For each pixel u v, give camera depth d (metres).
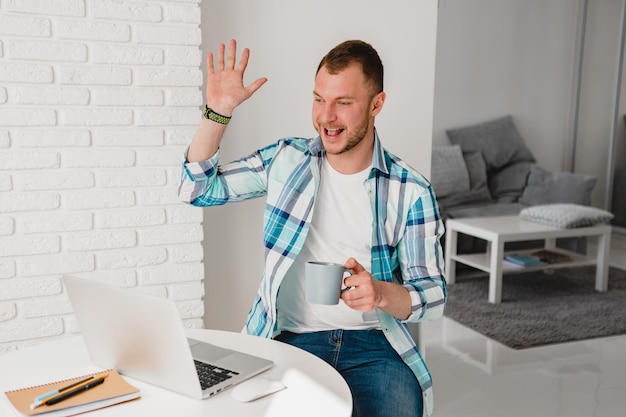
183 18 2.24
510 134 6.05
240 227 2.60
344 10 2.62
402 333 1.84
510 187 5.88
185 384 1.30
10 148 2.09
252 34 2.51
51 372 1.43
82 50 2.13
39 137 2.12
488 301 4.30
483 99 6.15
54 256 2.18
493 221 4.72
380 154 1.86
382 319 1.81
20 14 2.05
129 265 2.28
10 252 2.13
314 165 1.86
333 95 1.72
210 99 1.74
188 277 2.37
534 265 4.41
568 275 5.00
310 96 2.62
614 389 2.96
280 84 2.57
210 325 2.62
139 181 2.26
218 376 1.38
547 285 4.71
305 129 2.63
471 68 6.07
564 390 2.94
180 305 2.37
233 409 1.25
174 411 1.24
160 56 2.23
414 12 2.74
